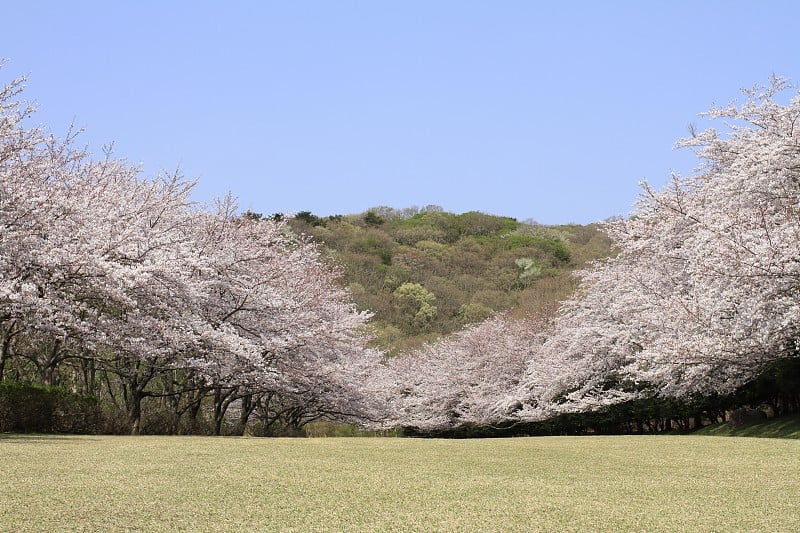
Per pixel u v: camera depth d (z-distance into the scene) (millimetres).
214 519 4707
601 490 6070
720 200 15312
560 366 21531
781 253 12523
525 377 25375
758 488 6195
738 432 16250
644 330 17219
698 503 5445
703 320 13836
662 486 6309
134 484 5992
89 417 14258
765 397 16969
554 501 5504
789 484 6430
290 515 4875
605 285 20719
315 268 24281
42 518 4562
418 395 33125
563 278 47719
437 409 31047
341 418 24938
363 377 24766
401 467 7676
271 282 20375
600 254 56656
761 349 13250
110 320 14172
